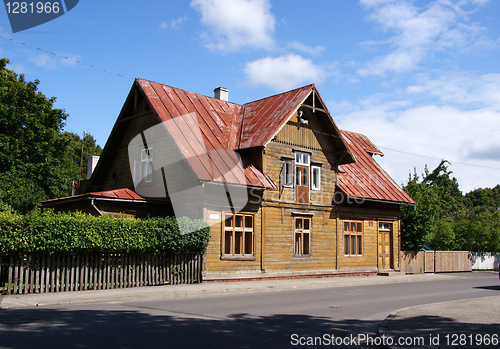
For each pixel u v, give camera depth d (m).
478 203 101.44
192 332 8.89
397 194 28.70
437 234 36.69
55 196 32.91
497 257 37.09
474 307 13.00
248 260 21.23
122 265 16.38
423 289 19.75
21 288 13.84
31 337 8.01
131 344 7.72
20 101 32.78
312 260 24.09
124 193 20.61
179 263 18.33
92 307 11.86
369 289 19.50
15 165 31.33
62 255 14.76
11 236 13.51
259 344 8.22
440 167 60.03
